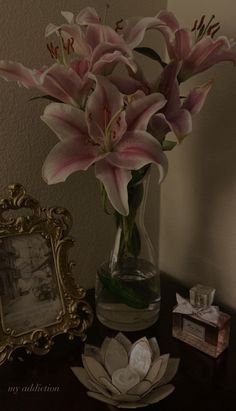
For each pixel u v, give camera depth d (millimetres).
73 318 518
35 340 486
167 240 762
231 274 647
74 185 628
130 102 428
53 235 501
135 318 561
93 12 433
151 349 470
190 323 534
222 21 579
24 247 483
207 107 625
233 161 601
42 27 542
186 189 694
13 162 560
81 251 668
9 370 487
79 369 455
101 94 415
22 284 482
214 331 510
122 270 559
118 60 417
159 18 442
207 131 634
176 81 436
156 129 456
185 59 444
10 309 474
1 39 512
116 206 393
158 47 675
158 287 582
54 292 506
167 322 601
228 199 624
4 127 540
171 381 475
